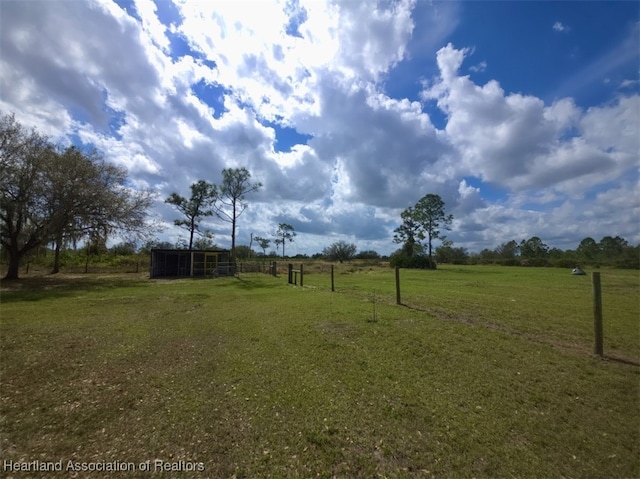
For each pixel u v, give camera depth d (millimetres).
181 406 3699
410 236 48031
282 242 59094
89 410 3615
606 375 4461
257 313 9281
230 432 3164
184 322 8227
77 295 13836
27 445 2961
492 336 6273
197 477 2535
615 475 2564
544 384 4191
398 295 10070
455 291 14016
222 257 30797
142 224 23656
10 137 18703
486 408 3594
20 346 5934
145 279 23656
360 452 2840
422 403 3711
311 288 15812
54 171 19703
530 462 2705
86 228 21969
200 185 36500
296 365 4984
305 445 2947
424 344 5793
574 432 3139
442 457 2768
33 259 27969
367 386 4180
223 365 5039
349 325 7219
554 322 7723
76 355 5500
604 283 18328
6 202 18812
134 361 5250
